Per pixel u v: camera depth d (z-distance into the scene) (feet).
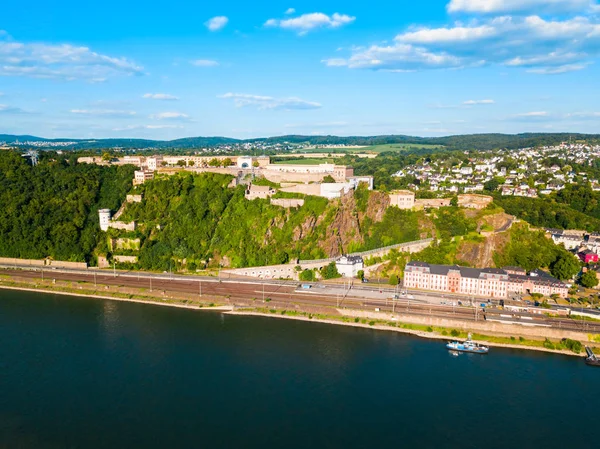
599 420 551.18
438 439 515.50
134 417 545.85
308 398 587.68
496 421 547.49
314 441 508.53
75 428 524.52
